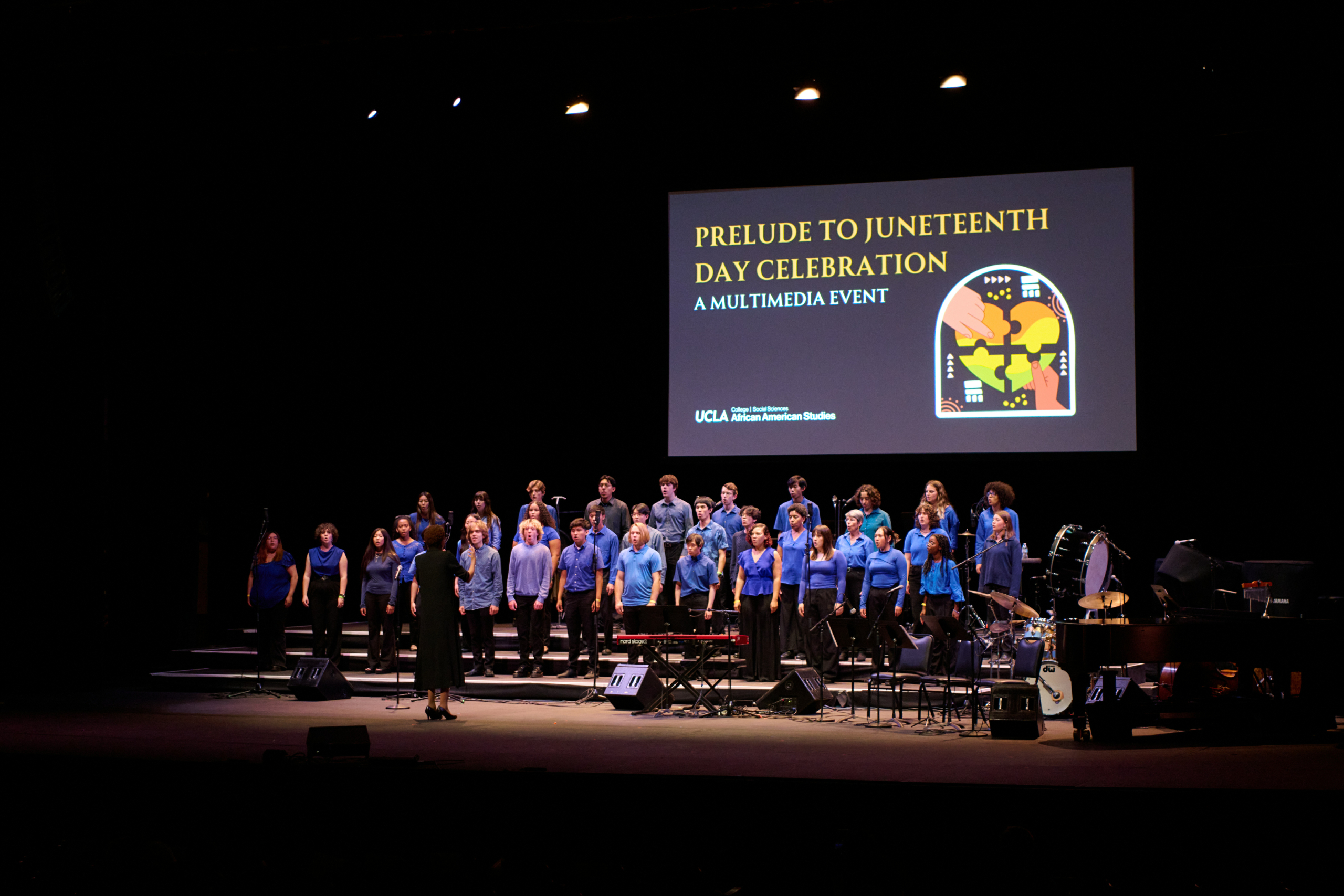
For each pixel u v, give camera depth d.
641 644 9.83
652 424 12.07
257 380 12.05
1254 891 4.76
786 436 11.38
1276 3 8.59
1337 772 6.17
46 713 9.00
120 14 9.16
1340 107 9.71
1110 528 11.02
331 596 10.85
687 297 11.66
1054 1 8.77
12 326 10.91
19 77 9.44
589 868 4.71
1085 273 10.70
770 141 11.45
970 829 5.41
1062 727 8.25
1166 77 10.09
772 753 6.88
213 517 12.05
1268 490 10.56
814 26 9.14
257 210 11.66
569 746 7.16
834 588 9.73
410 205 11.98
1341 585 10.32
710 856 5.61
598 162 11.74
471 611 10.38
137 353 11.56
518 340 12.33
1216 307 10.61
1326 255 10.22
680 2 8.59
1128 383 10.59
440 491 12.50
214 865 4.79
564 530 12.30
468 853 5.43
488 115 11.27
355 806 5.92
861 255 11.23
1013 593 9.50
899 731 7.99
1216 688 8.57
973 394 10.95
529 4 8.70
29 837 6.17
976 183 10.98
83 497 11.36
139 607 11.58
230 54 9.34
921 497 11.62
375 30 8.95
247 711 9.13
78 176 10.75
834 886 4.70
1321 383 10.38
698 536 9.98
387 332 12.33
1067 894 4.66
